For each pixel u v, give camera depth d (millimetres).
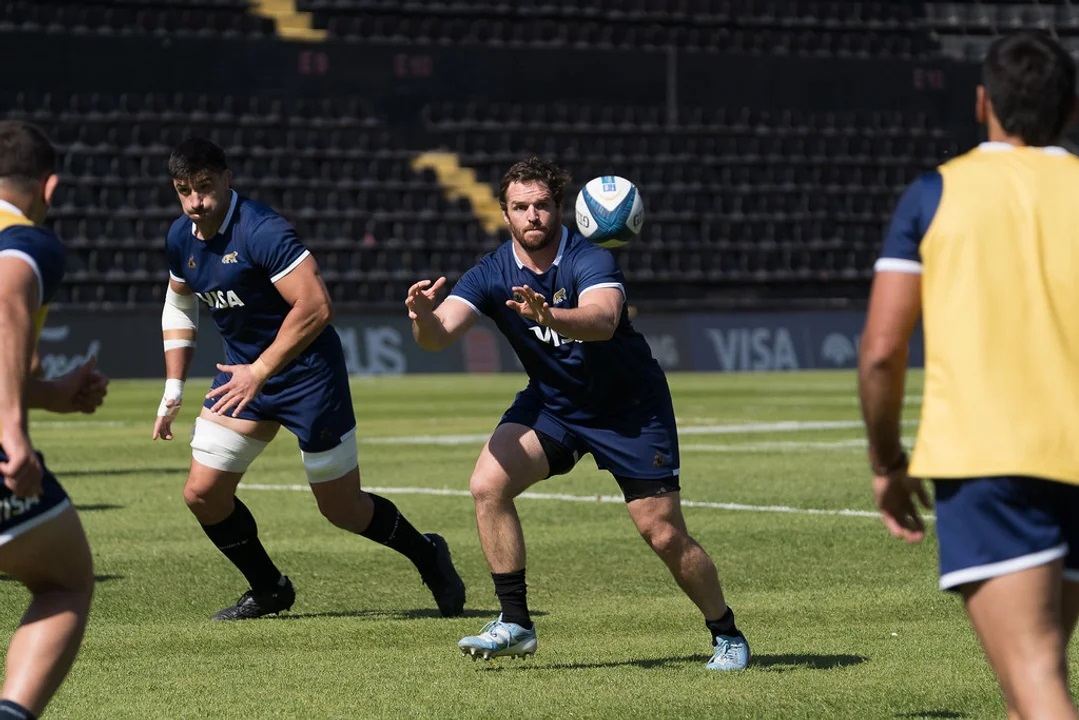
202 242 24562
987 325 12484
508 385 104812
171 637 23344
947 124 146750
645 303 127875
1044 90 12859
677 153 139875
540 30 140875
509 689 19156
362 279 127250
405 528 25344
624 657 21422
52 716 17766
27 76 122938
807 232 140875
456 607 25547
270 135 130125
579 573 29625
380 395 93312
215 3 132375
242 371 23469
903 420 69812
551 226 20109
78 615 14125
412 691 19078
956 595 26547
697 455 54469
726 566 30281
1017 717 12500
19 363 12984
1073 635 22000
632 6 144250
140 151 125312
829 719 17438
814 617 24672
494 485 20438
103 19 128500
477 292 20531
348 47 132000
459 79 135125
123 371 108062
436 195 133250
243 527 24891
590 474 49125
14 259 13242
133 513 39406
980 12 152125
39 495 13492
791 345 127375
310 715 17734
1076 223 12672
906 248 12852
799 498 41562
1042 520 12328
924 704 18125
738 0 147125
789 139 142750
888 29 149500
